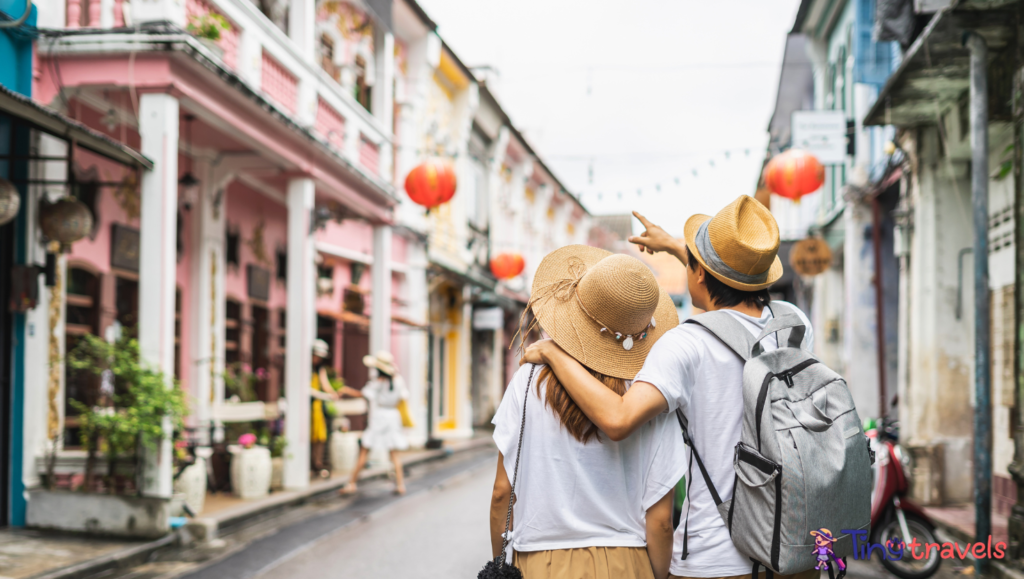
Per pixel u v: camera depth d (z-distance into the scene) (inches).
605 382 91.3
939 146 397.4
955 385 392.5
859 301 590.9
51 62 301.1
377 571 252.7
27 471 289.1
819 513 82.3
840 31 645.9
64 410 328.8
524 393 92.0
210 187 431.2
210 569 248.8
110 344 288.2
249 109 354.0
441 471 543.2
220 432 420.2
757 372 87.0
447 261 786.2
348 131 503.2
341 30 525.3
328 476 458.6
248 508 338.0
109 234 363.9
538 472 89.9
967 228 398.0
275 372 537.0
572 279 95.0
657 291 92.9
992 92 293.0
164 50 292.8
